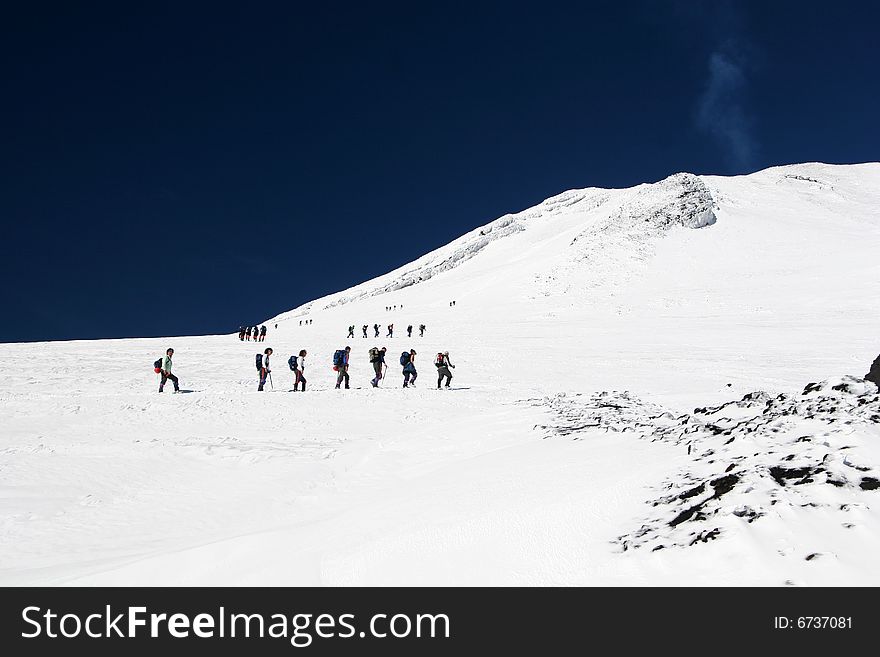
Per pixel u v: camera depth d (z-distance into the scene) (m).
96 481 9.47
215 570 5.07
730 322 43.19
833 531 3.82
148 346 39.03
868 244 76.62
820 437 5.30
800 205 111.56
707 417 8.53
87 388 20.25
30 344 41.84
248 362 29.02
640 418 10.24
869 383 7.64
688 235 92.25
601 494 5.26
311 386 20.95
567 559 4.25
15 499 8.55
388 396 17.50
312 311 154.12
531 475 6.66
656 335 38.22
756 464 4.97
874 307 43.56
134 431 13.21
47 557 6.40
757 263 75.50
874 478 4.32
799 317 43.03
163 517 7.70
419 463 9.36
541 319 57.75
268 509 7.72
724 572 3.64
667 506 4.73
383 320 73.62
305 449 11.09
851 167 152.12
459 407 15.73
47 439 12.38
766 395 8.67
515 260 122.31
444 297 98.06
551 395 17.25
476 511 5.46
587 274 81.31
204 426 13.67
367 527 5.69
